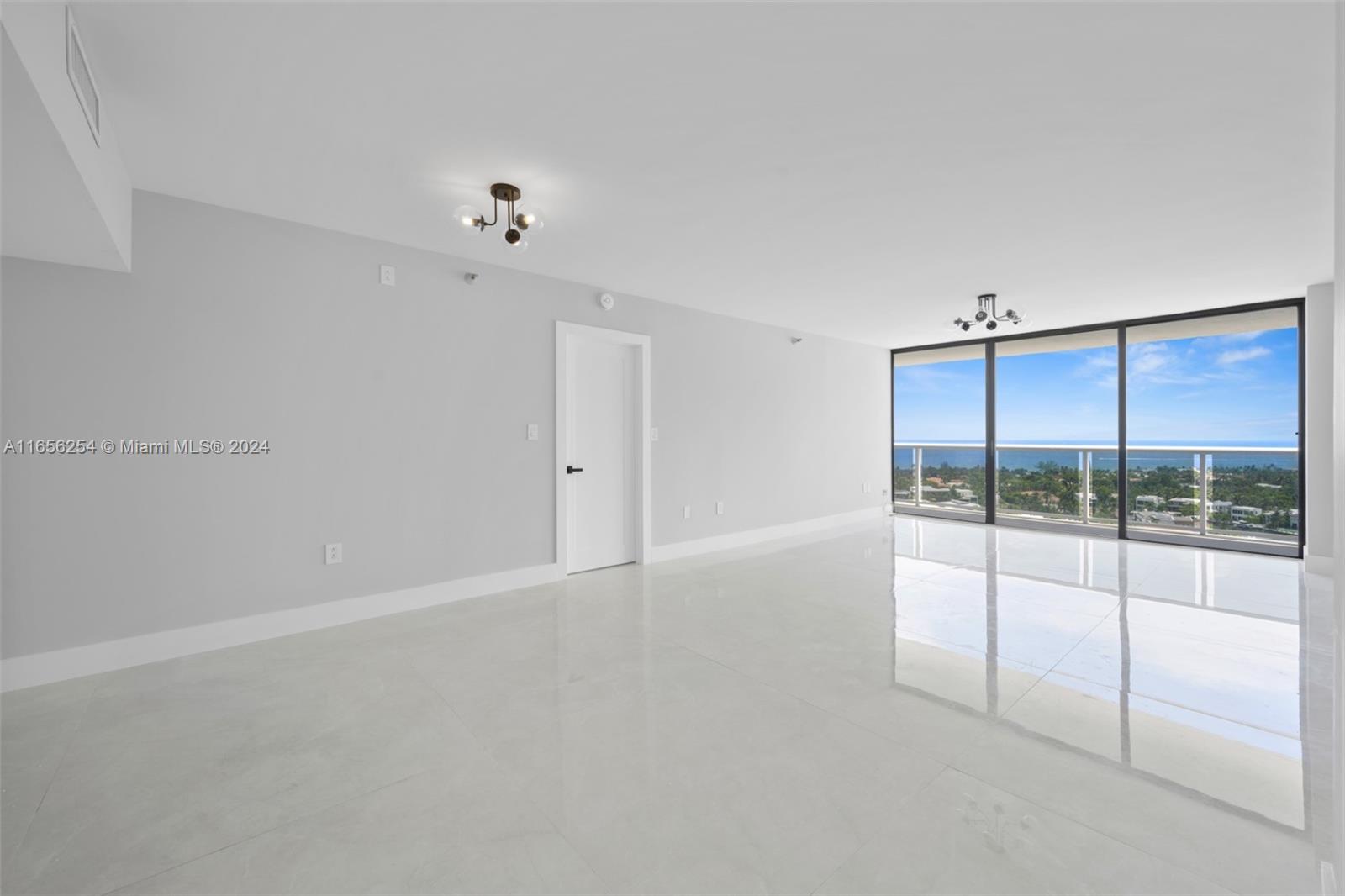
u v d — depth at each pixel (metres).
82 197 1.90
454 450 3.79
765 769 1.88
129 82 1.96
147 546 2.77
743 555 5.27
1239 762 1.91
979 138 2.35
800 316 5.73
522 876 1.43
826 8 1.64
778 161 2.55
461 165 2.57
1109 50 1.81
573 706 2.31
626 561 4.93
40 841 1.54
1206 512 5.71
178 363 2.85
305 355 3.22
